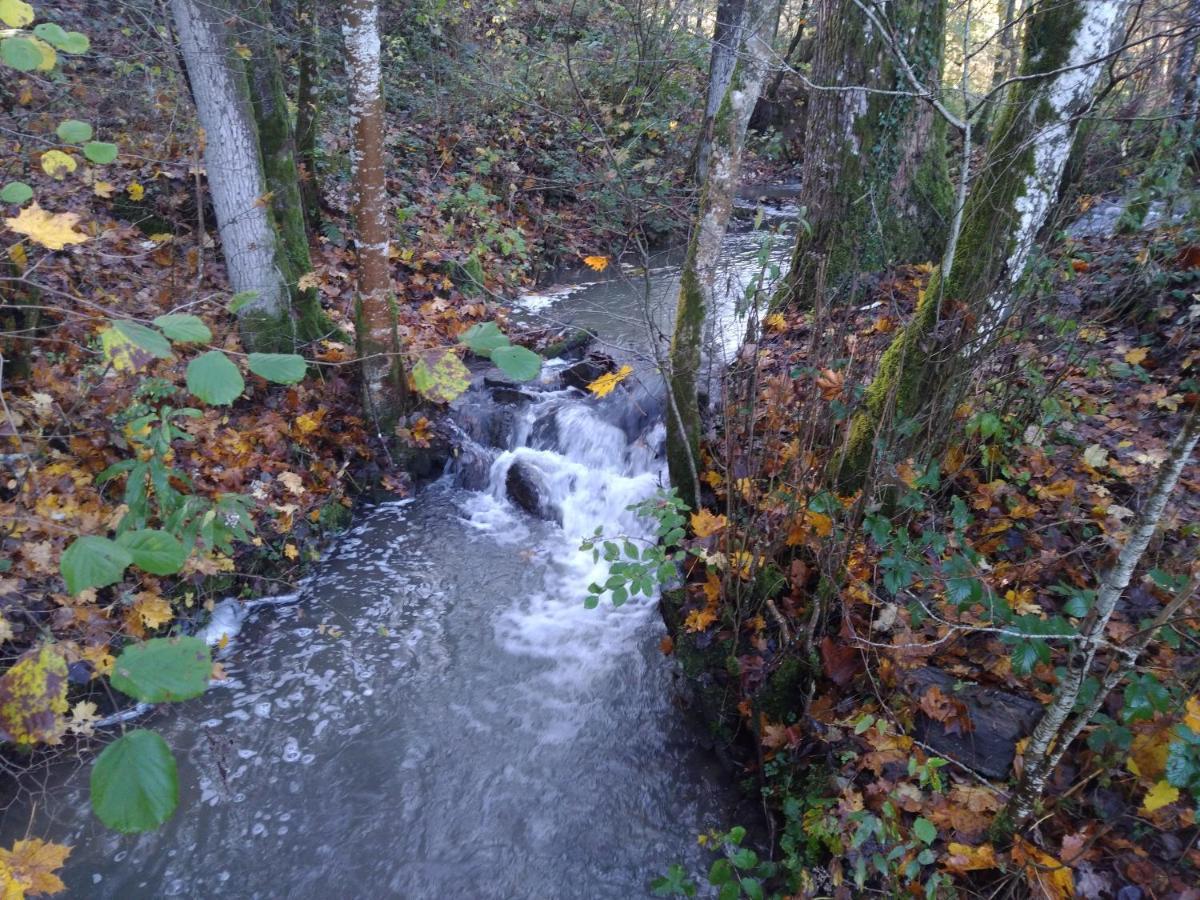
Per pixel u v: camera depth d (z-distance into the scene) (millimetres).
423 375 1597
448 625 4957
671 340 4520
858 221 6441
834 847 2992
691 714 4234
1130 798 2701
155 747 1074
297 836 3627
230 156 5207
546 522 6020
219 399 1354
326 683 4465
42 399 4191
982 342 3812
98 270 5336
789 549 3945
